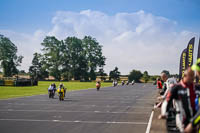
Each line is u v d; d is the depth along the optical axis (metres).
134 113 14.44
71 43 124.62
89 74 127.56
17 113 14.26
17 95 29.95
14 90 40.78
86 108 16.98
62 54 120.94
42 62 117.12
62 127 9.93
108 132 8.93
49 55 115.75
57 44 117.94
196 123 3.46
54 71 117.19
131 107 17.84
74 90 44.41
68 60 123.62
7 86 55.88
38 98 25.78
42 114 13.85
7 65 105.94
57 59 117.69
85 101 22.72
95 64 127.38
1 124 10.62
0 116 13.02
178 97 4.16
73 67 124.62
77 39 127.19
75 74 124.56
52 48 116.50
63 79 125.06
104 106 18.44
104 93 36.62
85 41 127.94
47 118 12.36
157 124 5.38
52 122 11.16
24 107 17.41
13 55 107.62
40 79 126.75
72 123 10.92
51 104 19.61
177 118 4.21
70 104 19.77
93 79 129.38
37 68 127.00
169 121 5.89
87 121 11.47
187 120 4.09
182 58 18.25
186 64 18.06
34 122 11.16
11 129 9.48
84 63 124.38
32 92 36.19
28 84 60.00
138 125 10.38
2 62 106.25
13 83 56.34
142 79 159.38
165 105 4.20
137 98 27.12
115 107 17.81
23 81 58.16
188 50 17.52
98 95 31.67
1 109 16.19
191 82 4.13
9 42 106.81
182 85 4.16
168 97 4.20
